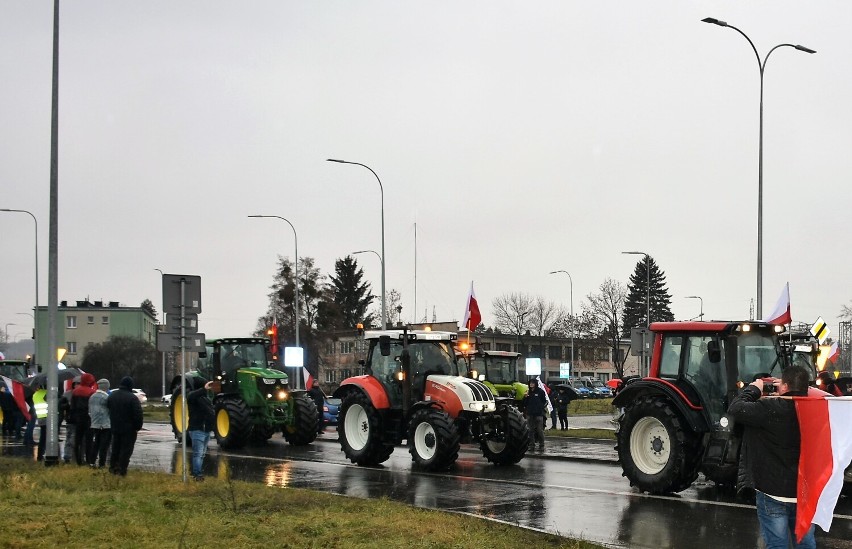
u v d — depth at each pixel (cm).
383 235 3734
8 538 1012
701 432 1513
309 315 6156
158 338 1611
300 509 1262
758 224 2638
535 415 2402
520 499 1486
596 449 2389
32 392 2569
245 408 2502
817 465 745
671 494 1546
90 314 11138
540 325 10169
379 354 2114
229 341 2652
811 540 766
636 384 1606
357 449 2089
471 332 2839
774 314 2161
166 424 3850
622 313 9875
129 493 1400
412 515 1215
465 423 1969
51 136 2023
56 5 2045
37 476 1622
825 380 1672
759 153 2652
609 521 1273
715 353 1514
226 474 1686
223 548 984
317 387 3247
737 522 1266
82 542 1005
